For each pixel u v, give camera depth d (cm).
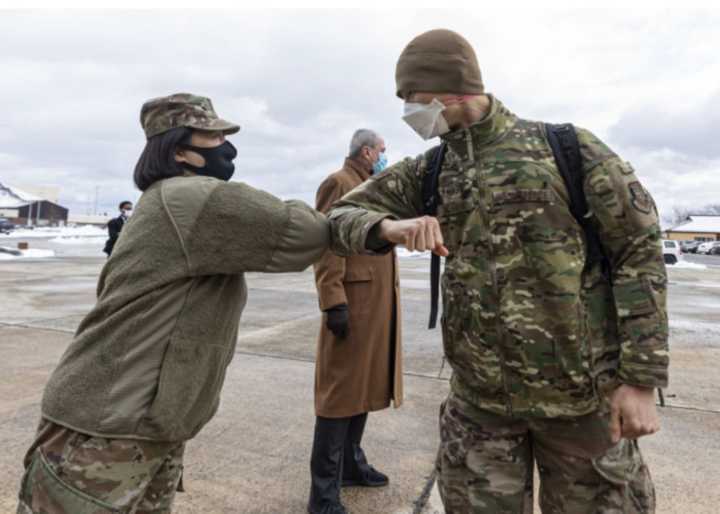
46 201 8950
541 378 147
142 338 138
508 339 148
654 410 137
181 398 140
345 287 249
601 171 142
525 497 158
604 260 150
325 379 249
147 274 139
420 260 2603
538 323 146
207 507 253
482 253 152
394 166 177
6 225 5156
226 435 339
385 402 261
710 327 764
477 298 153
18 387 425
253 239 142
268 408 390
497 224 149
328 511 241
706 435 348
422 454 316
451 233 159
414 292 1150
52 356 525
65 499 133
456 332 159
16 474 280
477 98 153
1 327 668
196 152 157
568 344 145
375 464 302
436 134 157
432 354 574
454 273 158
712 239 8069
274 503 258
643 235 139
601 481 149
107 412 134
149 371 137
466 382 159
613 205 140
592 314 147
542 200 146
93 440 136
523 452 158
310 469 275
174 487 166
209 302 145
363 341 248
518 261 147
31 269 1555
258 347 593
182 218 140
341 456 249
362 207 170
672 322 808
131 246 142
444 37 151
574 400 146
